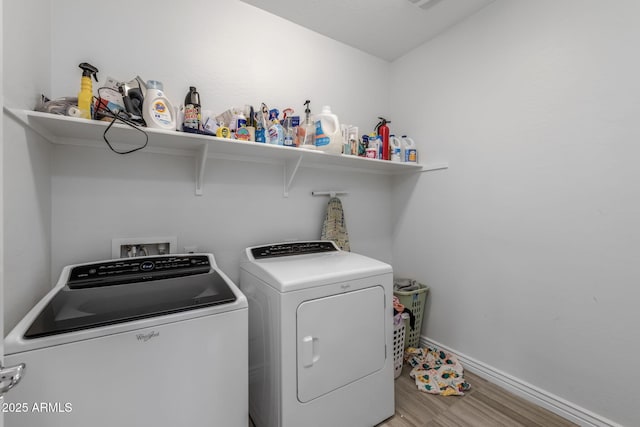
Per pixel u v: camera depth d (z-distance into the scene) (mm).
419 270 2420
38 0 1134
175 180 1635
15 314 910
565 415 1552
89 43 1385
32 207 1076
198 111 1418
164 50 1581
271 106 1963
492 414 1606
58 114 1100
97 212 1424
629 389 1352
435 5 1914
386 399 1564
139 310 951
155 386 938
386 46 2408
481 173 1959
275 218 2008
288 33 2049
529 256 1715
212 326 1041
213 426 1045
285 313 1229
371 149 2146
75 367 827
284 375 1221
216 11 1753
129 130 1250
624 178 1362
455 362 2072
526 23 1708
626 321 1363
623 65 1354
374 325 1520
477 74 1974
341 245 2229
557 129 1583
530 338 1714
